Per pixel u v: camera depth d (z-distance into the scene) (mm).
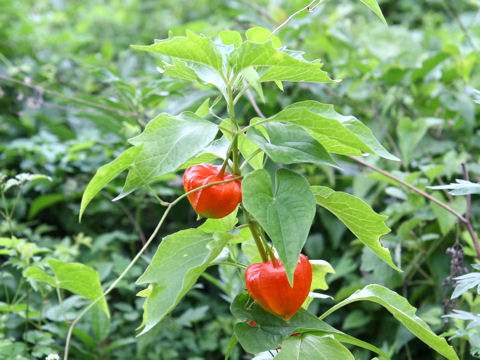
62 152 2795
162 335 2396
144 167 1018
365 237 1216
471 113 2627
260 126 1149
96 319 2301
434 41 3178
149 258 2568
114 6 4582
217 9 4527
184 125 1049
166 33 4320
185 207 2912
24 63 3527
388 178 2219
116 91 2529
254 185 1010
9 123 3217
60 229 3037
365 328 2461
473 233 1847
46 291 2275
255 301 1200
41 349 2002
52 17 4035
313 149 1055
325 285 1355
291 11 3080
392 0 4465
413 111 2812
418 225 2307
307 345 1163
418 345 2291
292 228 980
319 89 2822
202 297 2672
